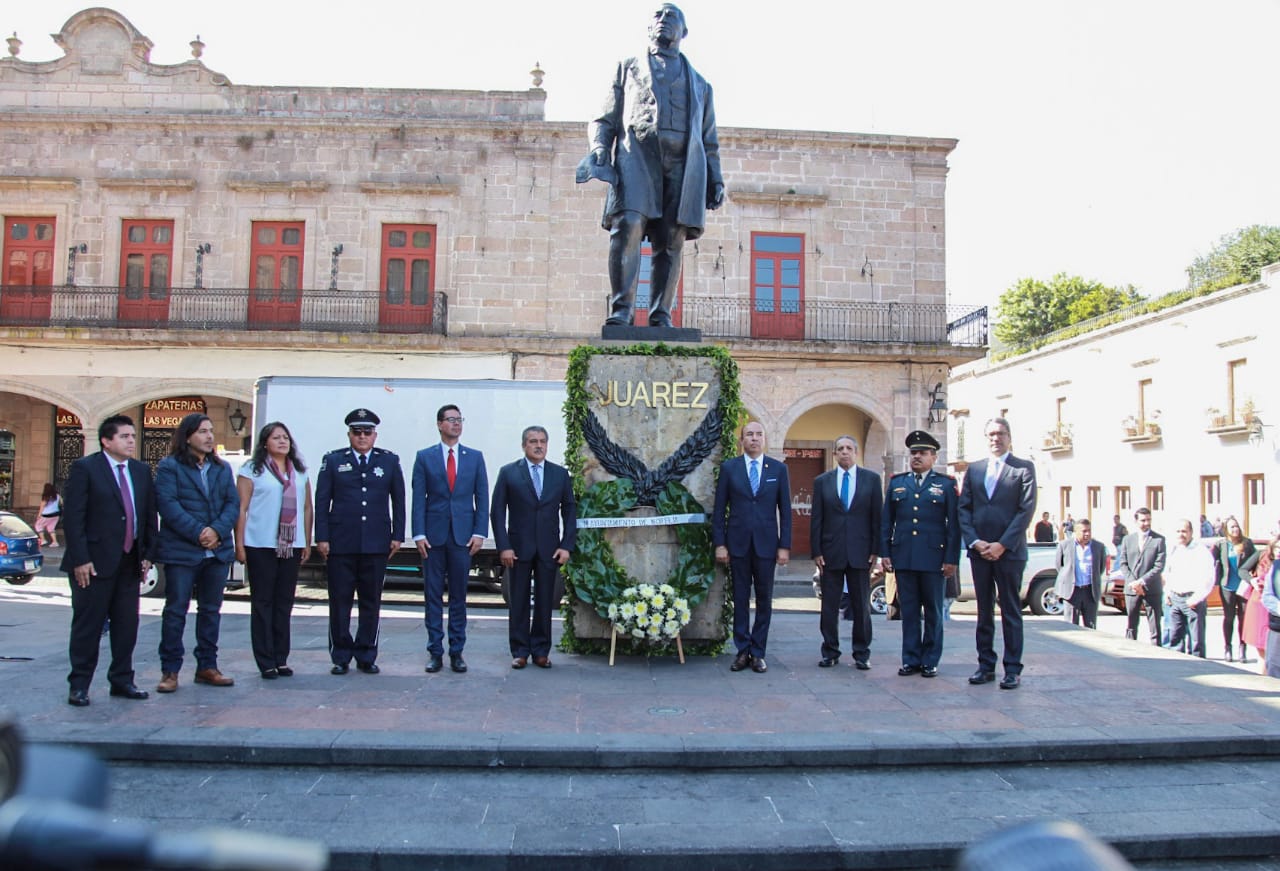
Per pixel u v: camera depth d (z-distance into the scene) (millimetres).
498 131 22172
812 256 22688
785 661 7883
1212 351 24312
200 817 4418
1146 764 5312
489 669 7332
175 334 21000
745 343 21609
